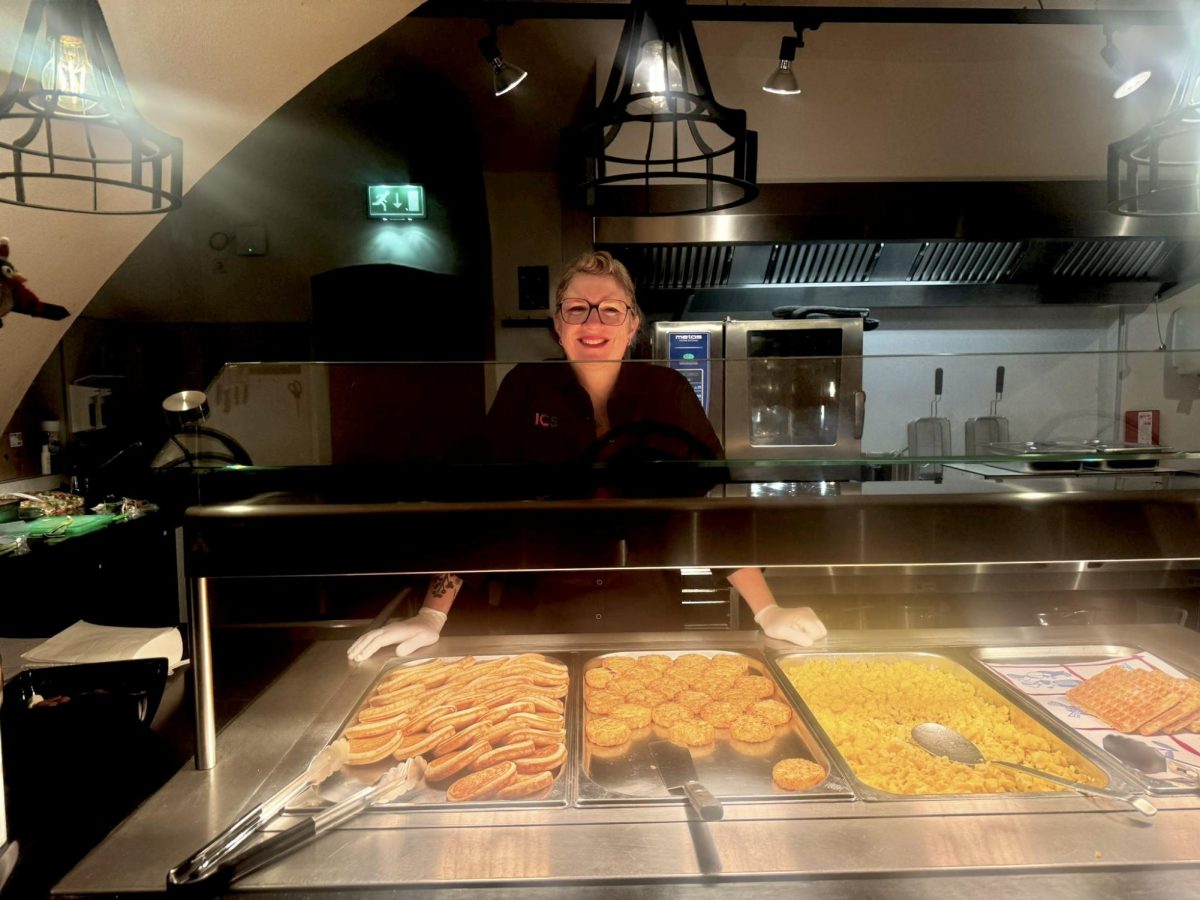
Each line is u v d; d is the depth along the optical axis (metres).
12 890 0.85
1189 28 1.65
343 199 3.89
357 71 3.68
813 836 0.93
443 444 1.02
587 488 1.02
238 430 1.02
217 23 2.44
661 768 1.12
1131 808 0.98
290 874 0.87
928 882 0.85
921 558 1.00
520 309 3.95
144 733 1.21
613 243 3.38
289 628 1.70
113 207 2.69
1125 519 0.99
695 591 2.72
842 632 1.59
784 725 1.25
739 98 3.44
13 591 2.79
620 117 1.45
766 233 3.39
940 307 3.88
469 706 1.26
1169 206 3.36
